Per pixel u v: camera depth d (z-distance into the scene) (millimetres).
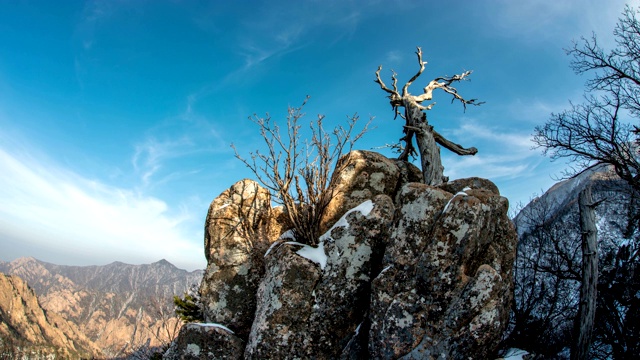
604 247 13094
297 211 10289
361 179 11203
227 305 10320
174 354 9891
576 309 10984
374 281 8109
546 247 12461
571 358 8750
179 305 12297
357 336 8391
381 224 9297
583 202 9352
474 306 7215
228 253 10789
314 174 10336
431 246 7719
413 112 13391
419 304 7473
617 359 10102
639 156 12164
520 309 10500
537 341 10000
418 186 8680
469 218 7695
